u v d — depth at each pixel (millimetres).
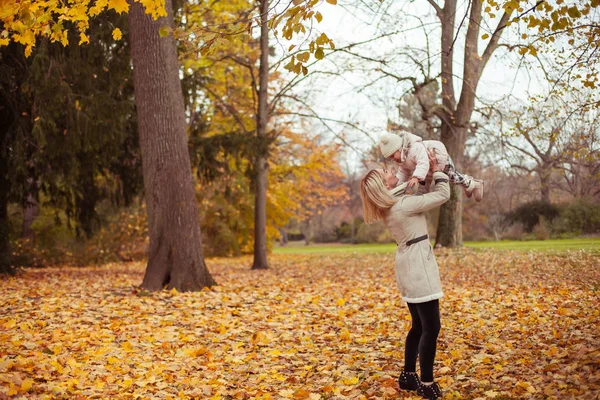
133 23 10453
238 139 15250
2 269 13922
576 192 18156
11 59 12711
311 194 35375
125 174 15969
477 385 4492
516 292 9391
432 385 4328
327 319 7668
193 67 19047
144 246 25062
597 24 6426
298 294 10188
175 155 10547
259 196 19766
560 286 9445
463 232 29844
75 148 12430
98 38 12602
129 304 8602
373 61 16672
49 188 14266
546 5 4785
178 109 10648
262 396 4496
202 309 8430
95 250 22875
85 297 9195
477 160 26531
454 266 14680
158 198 10492
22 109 12930
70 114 12023
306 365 5492
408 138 4883
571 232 18906
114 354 5652
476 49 17750
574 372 4441
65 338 6121
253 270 18656
